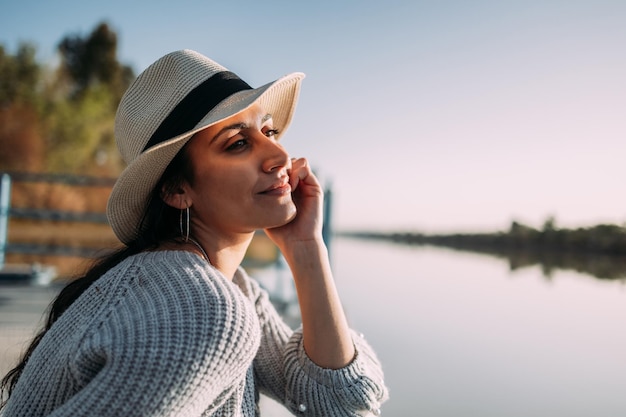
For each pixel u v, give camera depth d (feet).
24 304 11.69
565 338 13.85
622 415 7.55
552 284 32.89
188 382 2.25
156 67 3.28
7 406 2.78
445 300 21.33
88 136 76.28
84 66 79.66
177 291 2.48
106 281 2.77
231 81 3.23
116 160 78.02
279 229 3.67
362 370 3.51
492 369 10.04
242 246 3.48
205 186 3.17
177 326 2.31
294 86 4.00
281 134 4.31
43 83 78.02
